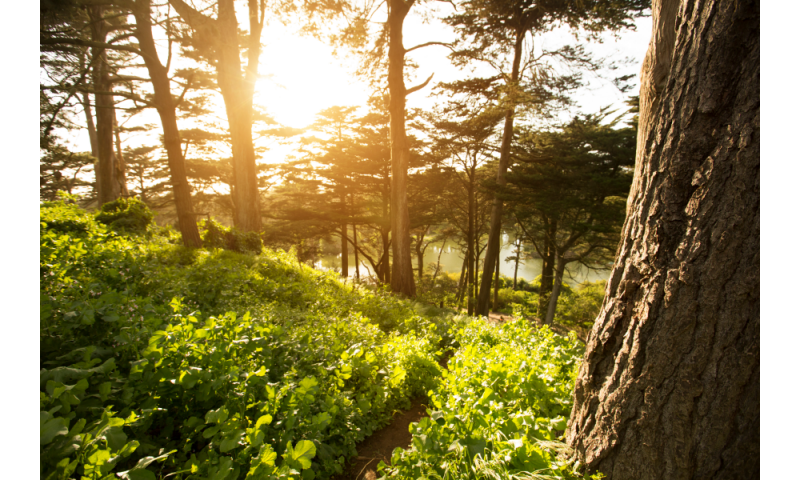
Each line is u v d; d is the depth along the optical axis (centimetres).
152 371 267
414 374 454
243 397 271
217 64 1238
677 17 191
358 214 2539
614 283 213
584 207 1577
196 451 252
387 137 2302
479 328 623
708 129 171
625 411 193
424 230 2866
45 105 948
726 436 170
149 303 379
